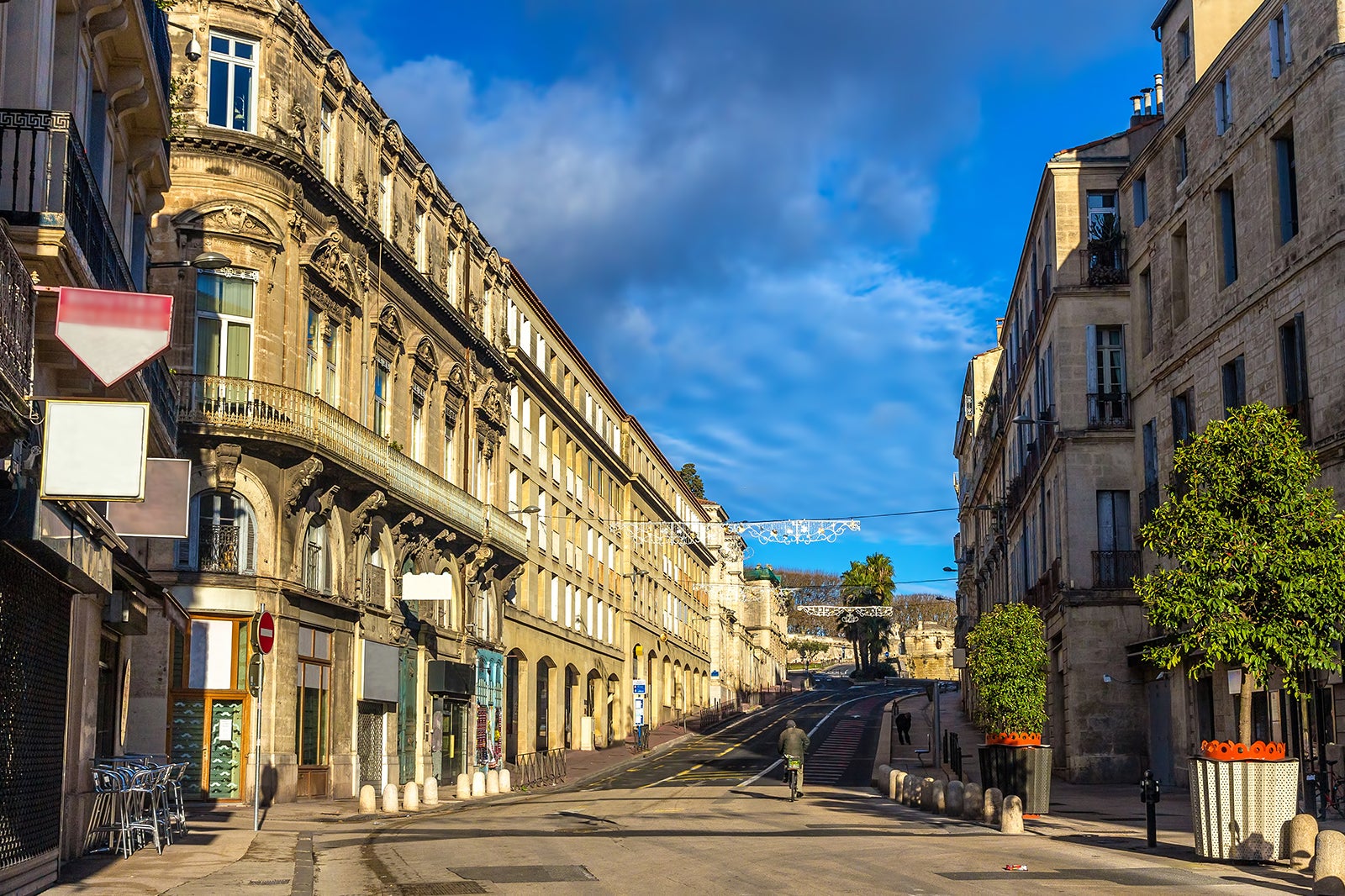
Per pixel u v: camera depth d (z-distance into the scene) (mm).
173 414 22484
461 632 43156
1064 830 20984
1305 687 24109
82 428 12180
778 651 134125
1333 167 23234
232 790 29219
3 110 14195
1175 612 17188
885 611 106062
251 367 30750
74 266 14477
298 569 31703
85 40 17438
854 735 64500
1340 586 16719
